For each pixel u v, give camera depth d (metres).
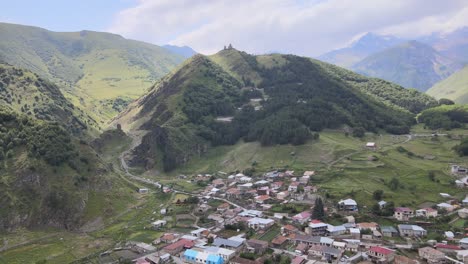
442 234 160.75
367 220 178.88
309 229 164.38
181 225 184.25
